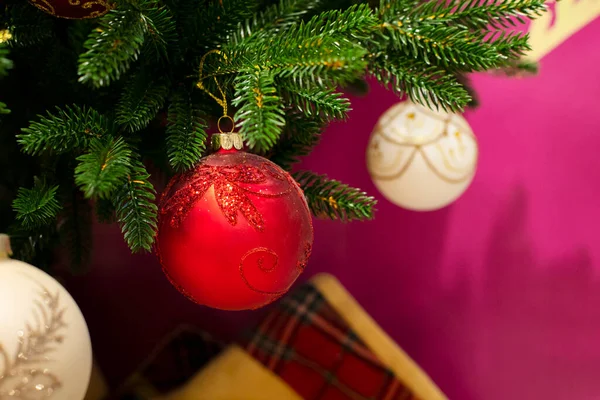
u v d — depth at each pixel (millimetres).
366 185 875
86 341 415
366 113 852
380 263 899
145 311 821
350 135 856
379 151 646
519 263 823
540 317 817
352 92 638
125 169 412
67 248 552
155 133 519
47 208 454
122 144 434
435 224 866
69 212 538
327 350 749
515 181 811
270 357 731
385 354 760
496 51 458
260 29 479
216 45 478
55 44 491
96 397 709
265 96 411
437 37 459
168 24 451
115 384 818
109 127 455
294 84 443
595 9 729
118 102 475
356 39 447
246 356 728
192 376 738
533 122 787
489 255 841
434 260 874
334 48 409
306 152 545
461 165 636
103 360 809
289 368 731
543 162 789
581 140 761
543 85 772
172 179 449
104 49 404
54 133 433
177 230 427
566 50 752
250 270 425
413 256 883
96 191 391
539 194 798
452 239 860
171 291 830
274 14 498
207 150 495
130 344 820
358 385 743
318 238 891
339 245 903
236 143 453
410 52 483
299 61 419
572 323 796
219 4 474
